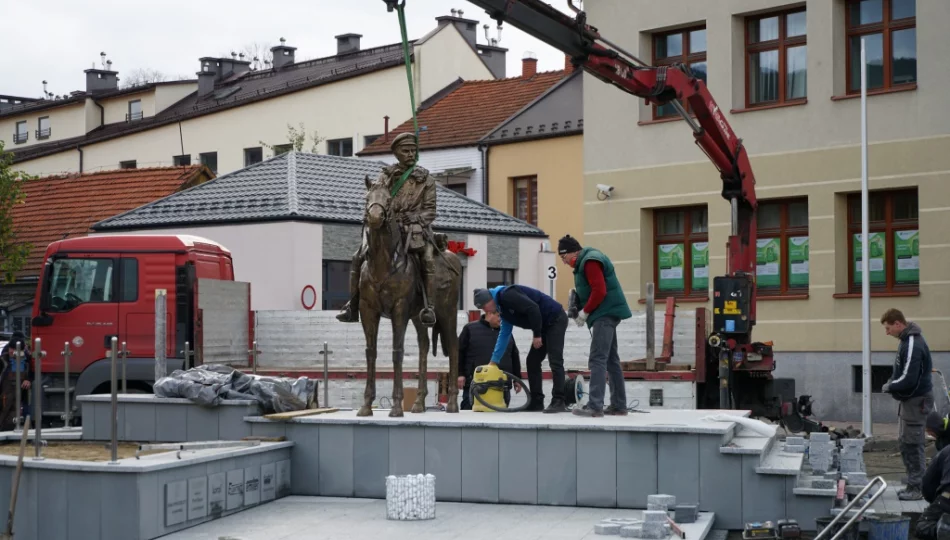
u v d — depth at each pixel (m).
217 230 28.17
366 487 13.37
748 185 20.61
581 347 19.69
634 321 19.56
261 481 12.99
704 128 19.83
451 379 14.47
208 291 20.27
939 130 25.94
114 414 11.59
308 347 21.66
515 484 12.79
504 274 33.22
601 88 30.70
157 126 52.75
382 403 19.83
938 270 25.86
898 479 16.56
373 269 13.44
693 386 18.38
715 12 28.88
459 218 32.28
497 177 39.50
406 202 13.62
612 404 14.16
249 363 21.62
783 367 27.73
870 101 26.81
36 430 12.09
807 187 27.58
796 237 28.14
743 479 12.09
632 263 30.25
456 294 14.39
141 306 20.33
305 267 27.41
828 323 27.20
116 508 11.27
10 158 33.69
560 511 12.37
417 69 46.78
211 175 37.62
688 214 29.94
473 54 49.12
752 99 28.88
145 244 20.44
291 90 49.50
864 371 23.59
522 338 19.50
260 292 27.56
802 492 11.87
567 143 37.88
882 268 26.94
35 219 36.91
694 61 29.70
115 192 37.00
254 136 50.47
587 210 30.88
